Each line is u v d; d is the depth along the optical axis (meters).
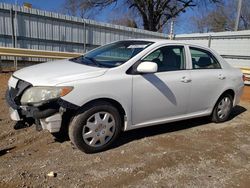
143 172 3.53
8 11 11.38
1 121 4.86
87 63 4.41
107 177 3.35
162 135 4.85
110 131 4.03
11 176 3.21
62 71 3.94
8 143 4.07
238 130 5.46
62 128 3.79
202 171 3.69
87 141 3.85
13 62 11.68
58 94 3.53
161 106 4.53
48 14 12.55
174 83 4.61
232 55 13.88
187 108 4.96
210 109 5.45
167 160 3.90
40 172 3.34
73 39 13.66
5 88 7.52
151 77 4.33
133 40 4.98
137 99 4.19
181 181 3.40
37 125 3.76
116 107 4.10
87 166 3.57
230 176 3.61
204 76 5.10
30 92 3.66
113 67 4.05
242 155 4.28
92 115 3.82
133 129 4.49
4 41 11.52
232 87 5.69
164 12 31.09
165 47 4.67
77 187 3.10
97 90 3.77
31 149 3.93
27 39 12.12
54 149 3.96
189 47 5.03
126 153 4.02
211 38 14.80
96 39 14.57
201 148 4.42
